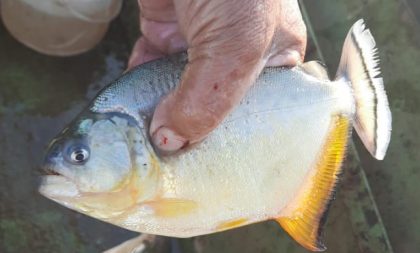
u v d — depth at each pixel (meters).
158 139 0.35
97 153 0.35
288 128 0.36
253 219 0.36
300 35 0.37
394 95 0.56
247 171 0.35
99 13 0.73
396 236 0.56
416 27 0.56
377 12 0.58
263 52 0.34
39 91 0.76
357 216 0.54
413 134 0.55
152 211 0.35
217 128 0.35
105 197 0.35
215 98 0.33
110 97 0.36
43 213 0.69
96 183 0.35
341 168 0.38
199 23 0.34
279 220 0.37
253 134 0.35
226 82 0.33
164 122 0.34
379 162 0.57
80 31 0.74
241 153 0.35
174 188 0.35
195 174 0.35
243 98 0.35
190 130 0.34
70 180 0.35
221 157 0.35
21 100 0.75
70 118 0.76
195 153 0.35
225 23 0.33
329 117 0.37
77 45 0.76
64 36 0.74
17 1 0.72
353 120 0.38
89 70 0.78
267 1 0.33
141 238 0.64
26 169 0.72
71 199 0.35
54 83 0.77
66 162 0.35
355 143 0.58
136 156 0.35
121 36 0.80
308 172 0.37
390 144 0.56
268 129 0.36
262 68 0.35
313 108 0.36
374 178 0.57
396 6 0.57
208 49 0.33
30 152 0.73
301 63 0.38
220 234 0.63
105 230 0.70
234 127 0.35
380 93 0.38
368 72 0.38
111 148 0.35
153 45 0.44
